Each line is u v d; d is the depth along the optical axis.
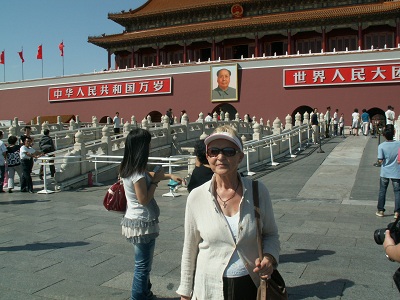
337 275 8.05
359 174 20.25
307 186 17.78
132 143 6.52
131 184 6.51
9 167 18.62
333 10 53.56
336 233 10.87
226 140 4.50
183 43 63.03
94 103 64.69
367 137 37.16
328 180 18.98
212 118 44.81
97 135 36.59
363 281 7.75
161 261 8.95
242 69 54.88
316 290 7.38
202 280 4.46
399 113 46.97
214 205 4.46
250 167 22.62
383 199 12.51
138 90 61.00
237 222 4.43
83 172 20.80
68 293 7.41
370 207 13.92
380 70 47.62
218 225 4.41
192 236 4.62
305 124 33.97
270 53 60.62
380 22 52.25
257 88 54.00
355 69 48.75
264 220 4.56
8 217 13.37
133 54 67.38
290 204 14.56
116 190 6.74
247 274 4.39
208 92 56.69
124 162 6.57
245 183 4.58
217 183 4.64
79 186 20.05
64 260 9.09
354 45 55.94
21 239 10.77
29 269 8.57
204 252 4.52
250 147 23.11
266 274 4.32
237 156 4.55
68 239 10.70
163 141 29.78
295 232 11.00
